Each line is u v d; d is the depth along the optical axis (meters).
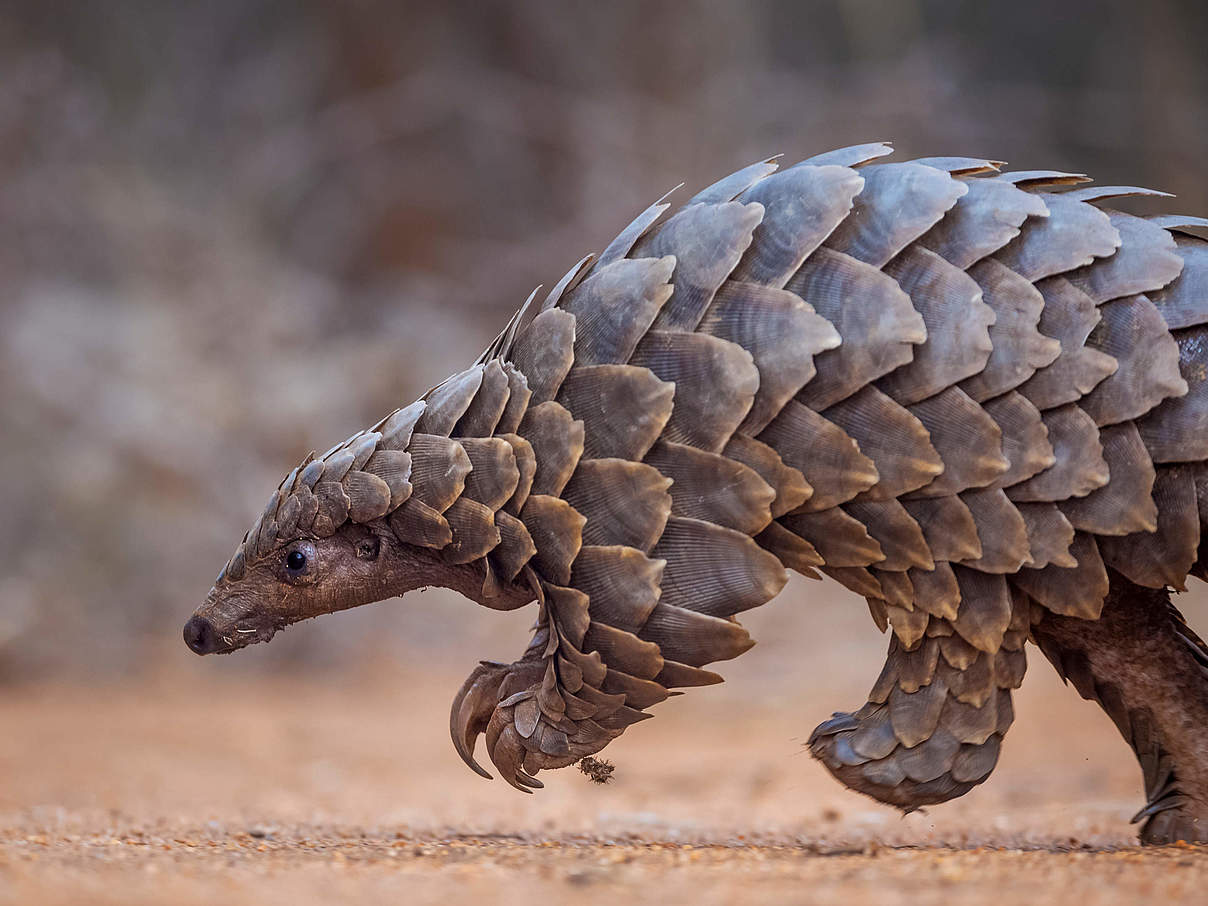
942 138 37.97
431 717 22.12
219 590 8.08
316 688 25.66
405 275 39.16
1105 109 39.56
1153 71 38.72
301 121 40.75
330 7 40.28
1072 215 7.16
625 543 7.25
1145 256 7.11
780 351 7.06
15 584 26.80
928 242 7.11
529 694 7.77
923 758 7.50
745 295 7.18
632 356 7.29
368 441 7.79
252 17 42.50
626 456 7.24
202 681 26.05
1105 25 40.75
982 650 7.35
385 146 39.66
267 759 17.39
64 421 28.98
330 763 17.19
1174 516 7.11
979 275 7.06
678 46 37.72
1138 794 13.13
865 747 7.58
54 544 27.50
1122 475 7.01
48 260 33.94
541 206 39.03
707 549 7.20
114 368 30.27
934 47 39.25
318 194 40.16
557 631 7.46
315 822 10.26
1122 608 7.83
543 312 7.61
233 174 39.56
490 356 7.91
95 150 36.25
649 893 5.52
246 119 40.75
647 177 37.00
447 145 39.50
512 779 7.87
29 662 25.89
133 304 32.84
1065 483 6.98
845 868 6.22
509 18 38.84
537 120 38.28
